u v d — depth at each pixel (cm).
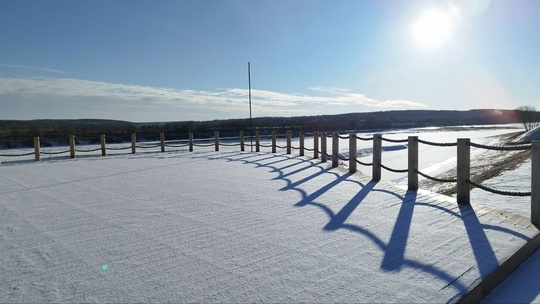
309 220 493
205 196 661
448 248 383
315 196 649
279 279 313
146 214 535
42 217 529
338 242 404
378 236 423
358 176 874
